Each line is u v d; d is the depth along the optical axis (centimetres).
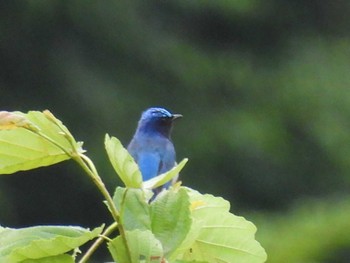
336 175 2139
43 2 2061
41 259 247
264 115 2170
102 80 2103
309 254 1661
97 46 2116
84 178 2012
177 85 2169
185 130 2144
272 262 1659
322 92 2175
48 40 2094
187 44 2209
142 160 941
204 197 271
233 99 2184
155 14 2198
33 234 253
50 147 254
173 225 253
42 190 2028
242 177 2138
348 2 2347
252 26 2278
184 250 261
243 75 2192
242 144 2131
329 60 2244
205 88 2181
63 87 2088
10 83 2100
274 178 2148
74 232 253
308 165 2148
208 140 2133
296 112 2164
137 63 2147
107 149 249
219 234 270
